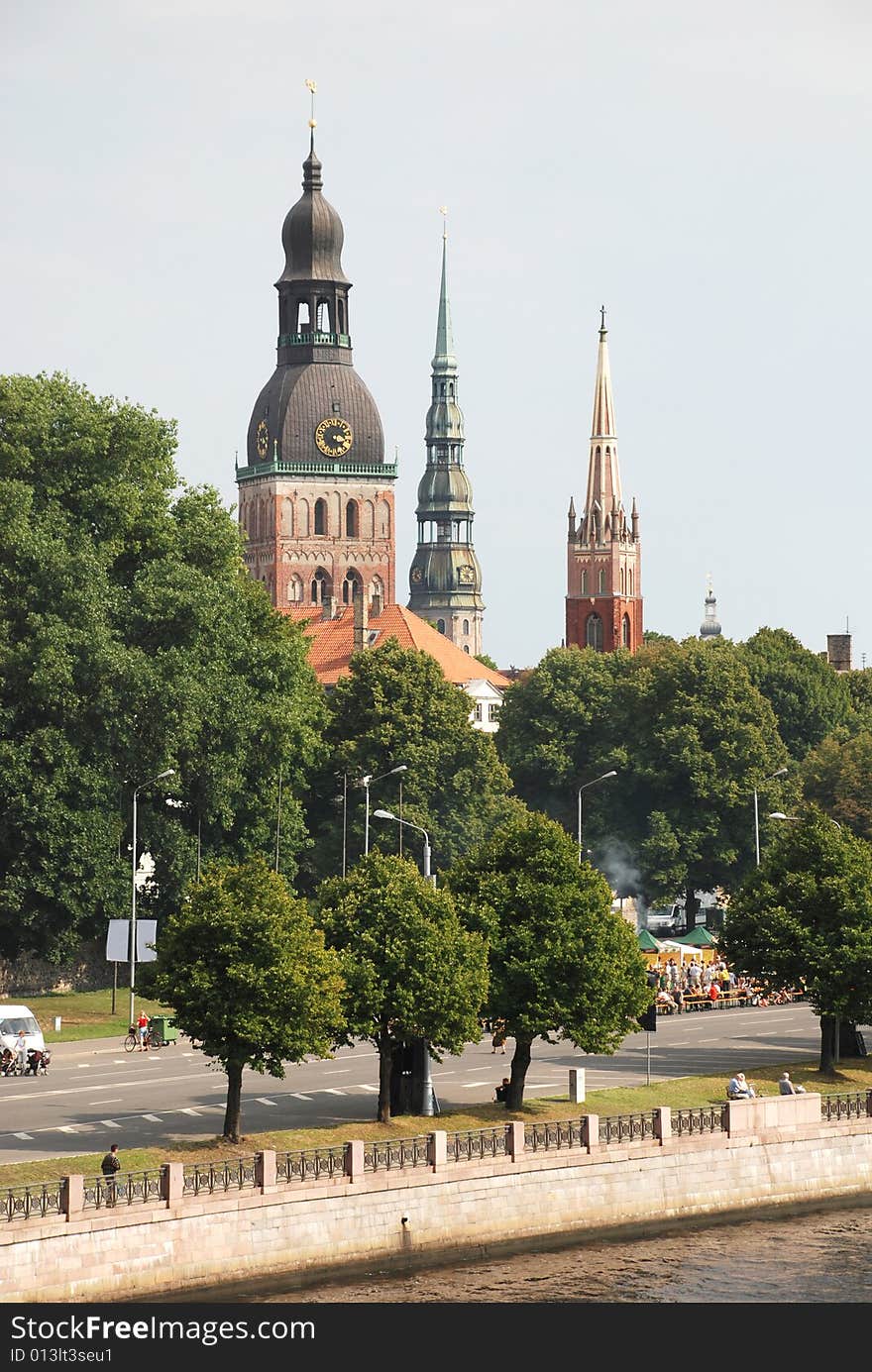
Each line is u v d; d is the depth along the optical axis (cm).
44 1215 17475
